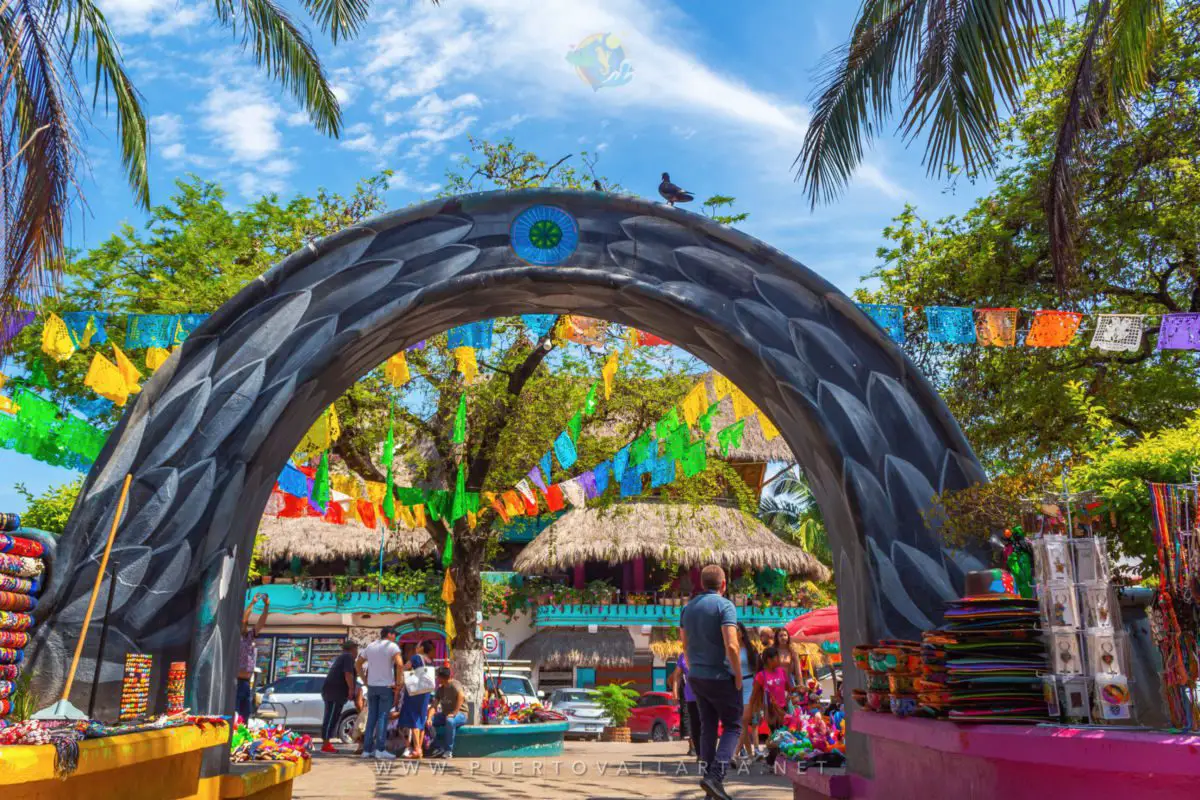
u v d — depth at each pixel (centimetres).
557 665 3173
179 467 618
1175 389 1470
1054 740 354
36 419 640
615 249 696
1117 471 673
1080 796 346
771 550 3022
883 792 565
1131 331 655
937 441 643
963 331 698
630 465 1185
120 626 583
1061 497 462
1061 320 686
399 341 754
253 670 1241
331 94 1011
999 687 436
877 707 576
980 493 593
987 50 702
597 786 958
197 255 1809
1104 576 428
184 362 640
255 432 632
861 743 628
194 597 606
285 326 657
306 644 3119
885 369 659
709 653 661
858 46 827
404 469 2098
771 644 1217
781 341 663
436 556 3164
